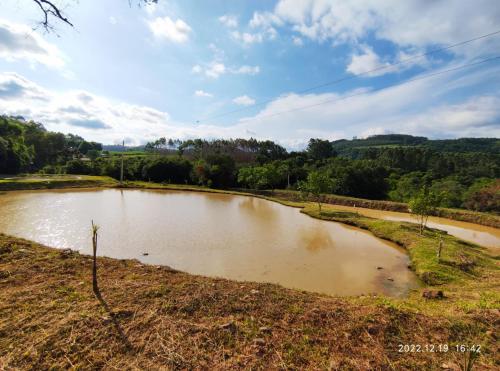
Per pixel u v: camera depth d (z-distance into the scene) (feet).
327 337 18.35
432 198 63.98
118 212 82.64
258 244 55.67
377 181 167.02
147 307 20.54
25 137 247.50
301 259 47.91
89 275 26.94
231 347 16.92
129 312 19.67
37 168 230.89
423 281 40.24
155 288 23.79
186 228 66.18
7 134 218.79
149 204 100.42
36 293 21.91
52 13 21.88
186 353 16.02
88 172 198.80
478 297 29.07
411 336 18.79
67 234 56.80
